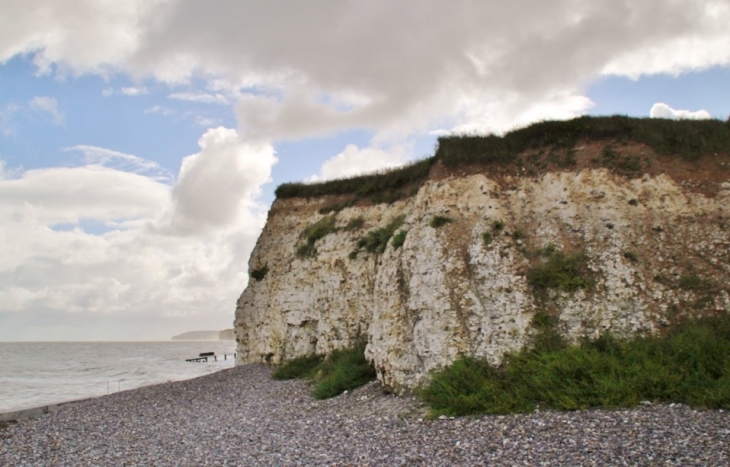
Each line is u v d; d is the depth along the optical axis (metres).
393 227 27.42
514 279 17.84
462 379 16.36
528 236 19.09
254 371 33.44
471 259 18.83
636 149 19.95
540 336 16.64
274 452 15.05
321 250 31.52
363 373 23.02
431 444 13.65
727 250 17.28
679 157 19.53
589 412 13.68
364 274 28.09
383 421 16.56
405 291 20.59
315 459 13.84
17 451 19.42
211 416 22.45
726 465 9.99
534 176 20.52
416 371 18.91
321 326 29.52
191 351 160.25
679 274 17.12
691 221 18.23
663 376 14.06
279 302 33.75
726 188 18.50
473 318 17.78
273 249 36.59
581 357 15.31
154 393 31.61
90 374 67.06
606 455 11.17
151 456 16.45
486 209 19.80
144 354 139.50
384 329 20.72
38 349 199.75
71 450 18.86
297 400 23.09
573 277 17.45
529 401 14.95
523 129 21.77
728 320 15.66
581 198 19.34
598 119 20.84
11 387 50.88
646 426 12.25
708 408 12.83
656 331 16.06
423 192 21.97
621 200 18.92
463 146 21.64
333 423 17.61
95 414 26.42
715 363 14.24
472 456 12.38
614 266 17.44
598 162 19.89
